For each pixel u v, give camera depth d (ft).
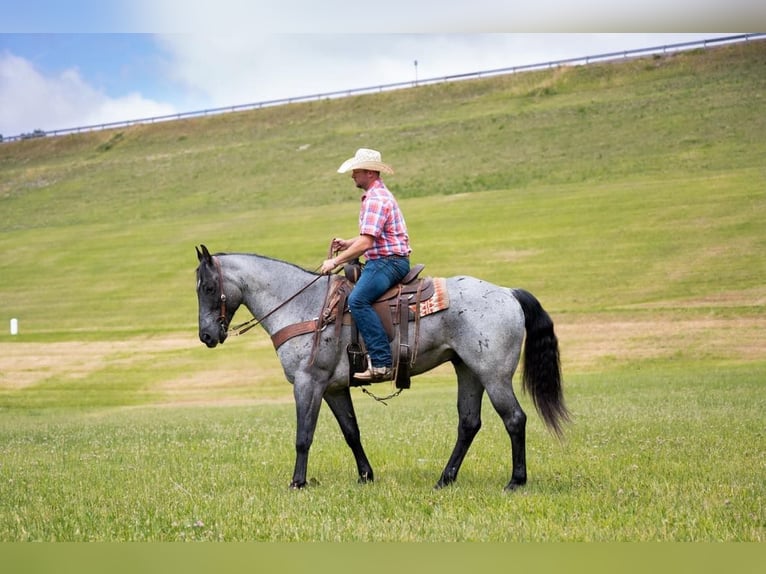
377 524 21.22
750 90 204.33
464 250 127.65
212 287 27.53
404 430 40.29
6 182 254.06
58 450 37.83
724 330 87.76
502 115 237.66
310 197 191.62
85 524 22.24
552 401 25.91
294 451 34.42
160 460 33.22
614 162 176.96
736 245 115.24
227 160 244.42
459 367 26.76
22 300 128.57
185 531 21.31
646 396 53.06
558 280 110.73
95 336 106.73
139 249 154.10
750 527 20.26
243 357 92.79
